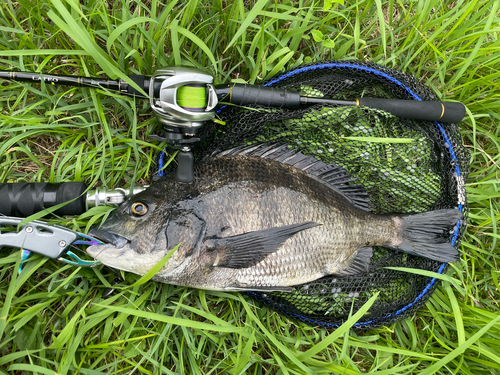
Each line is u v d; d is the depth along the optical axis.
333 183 0.46
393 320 0.47
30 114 0.46
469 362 0.48
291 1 0.49
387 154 0.47
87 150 0.47
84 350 0.42
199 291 0.45
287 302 0.47
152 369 0.45
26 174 0.46
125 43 0.44
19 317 0.41
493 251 0.52
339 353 0.47
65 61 0.46
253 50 0.47
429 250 0.47
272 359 0.45
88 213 0.42
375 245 0.47
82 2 0.47
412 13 0.52
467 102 0.53
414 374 0.48
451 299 0.46
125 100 0.44
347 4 0.50
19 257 0.39
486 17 0.51
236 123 0.44
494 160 0.53
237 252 0.40
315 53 0.50
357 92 0.49
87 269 0.44
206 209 0.40
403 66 0.51
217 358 0.47
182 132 0.39
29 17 0.44
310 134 0.46
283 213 0.42
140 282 0.38
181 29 0.42
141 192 0.40
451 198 0.48
